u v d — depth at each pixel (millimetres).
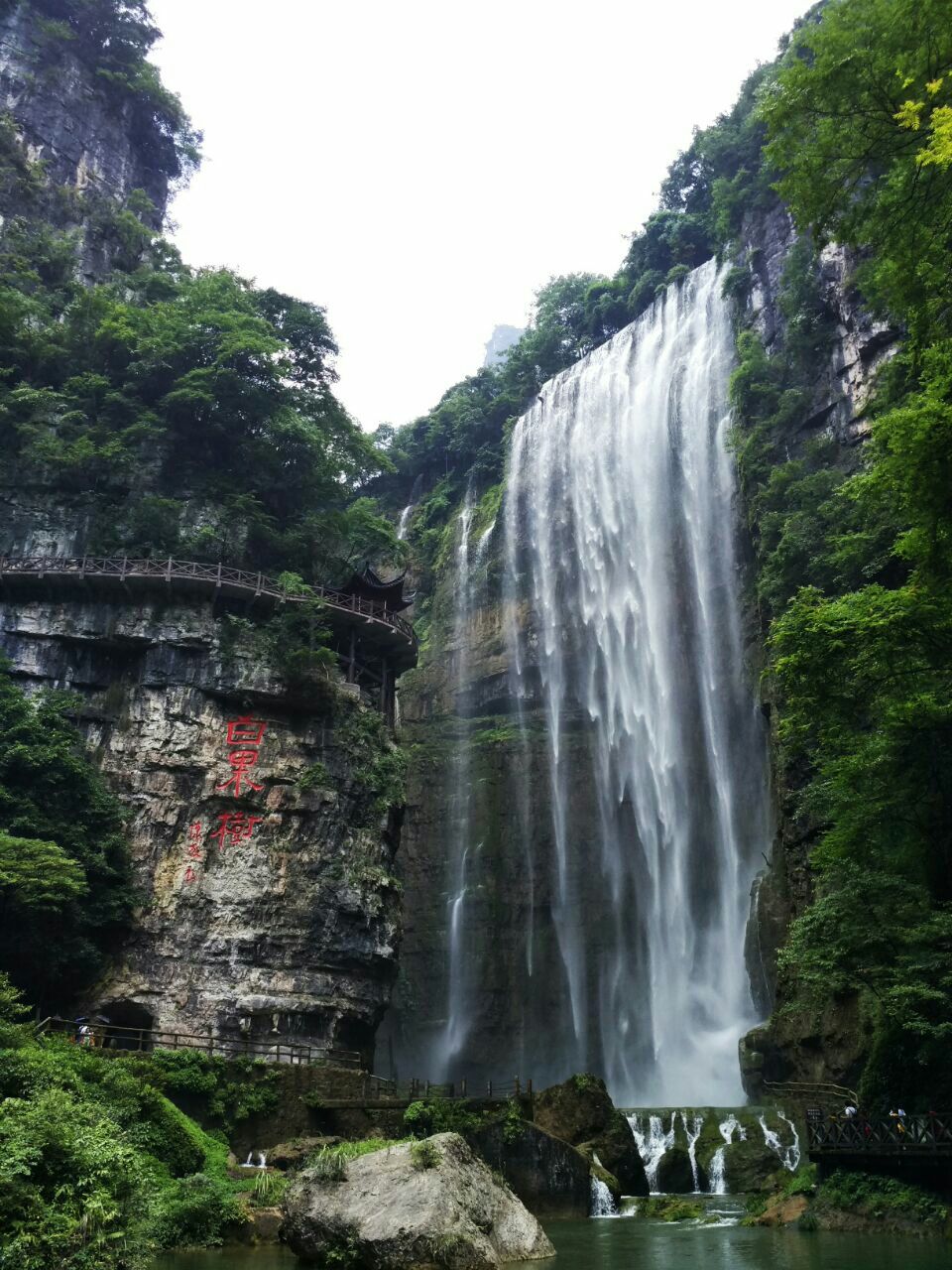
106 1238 11477
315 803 29234
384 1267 12000
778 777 34938
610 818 46188
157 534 31547
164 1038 25469
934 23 13203
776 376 43156
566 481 54688
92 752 28500
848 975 18453
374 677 34406
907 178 14359
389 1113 22062
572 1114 23500
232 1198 16109
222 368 32938
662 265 59938
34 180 42688
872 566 29062
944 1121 16797
